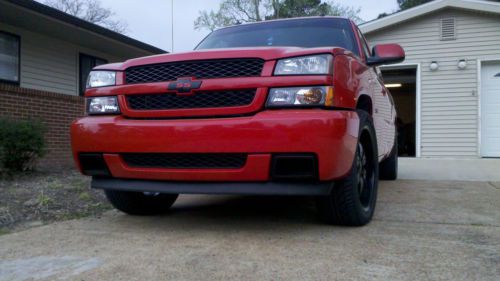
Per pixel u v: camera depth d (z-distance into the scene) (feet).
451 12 39.68
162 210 12.92
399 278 6.92
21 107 27.30
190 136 9.23
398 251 8.35
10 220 11.76
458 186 17.71
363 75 11.22
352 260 7.82
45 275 7.34
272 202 14.30
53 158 29.89
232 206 13.73
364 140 11.14
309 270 7.32
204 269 7.46
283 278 6.98
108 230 10.57
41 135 21.50
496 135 39.06
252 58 9.30
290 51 9.34
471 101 39.24
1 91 25.89
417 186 17.89
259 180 9.06
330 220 10.39
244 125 8.89
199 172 9.37
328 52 9.17
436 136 40.11
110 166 10.18
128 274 7.29
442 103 39.99
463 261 7.73
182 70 9.73
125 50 38.60
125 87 10.19
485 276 6.98
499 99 39.01
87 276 7.24
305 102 8.91
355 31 13.75
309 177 8.84
